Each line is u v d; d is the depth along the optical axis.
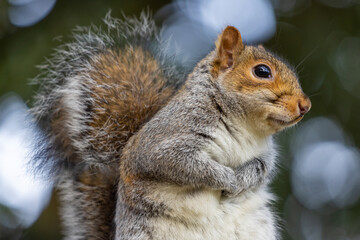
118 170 1.59
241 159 1.56
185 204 1.55
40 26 1.71
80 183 1.60
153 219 1.55
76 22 1.70
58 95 1.61
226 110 1.56
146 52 1.63
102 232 1.60
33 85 1.67
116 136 1.59
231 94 1.56
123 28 1.65
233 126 1.56
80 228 1.60
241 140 1.56
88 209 1.60
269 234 1.57
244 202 1.56
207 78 1.56
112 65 1.61
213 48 1.61
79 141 1.59
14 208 1.69
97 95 1.60
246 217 1.56
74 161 1.60
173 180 1.55
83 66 1.62
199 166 1.55
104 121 1.59
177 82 1.62
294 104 1.55
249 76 1.56
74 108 1.59
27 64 1.69
